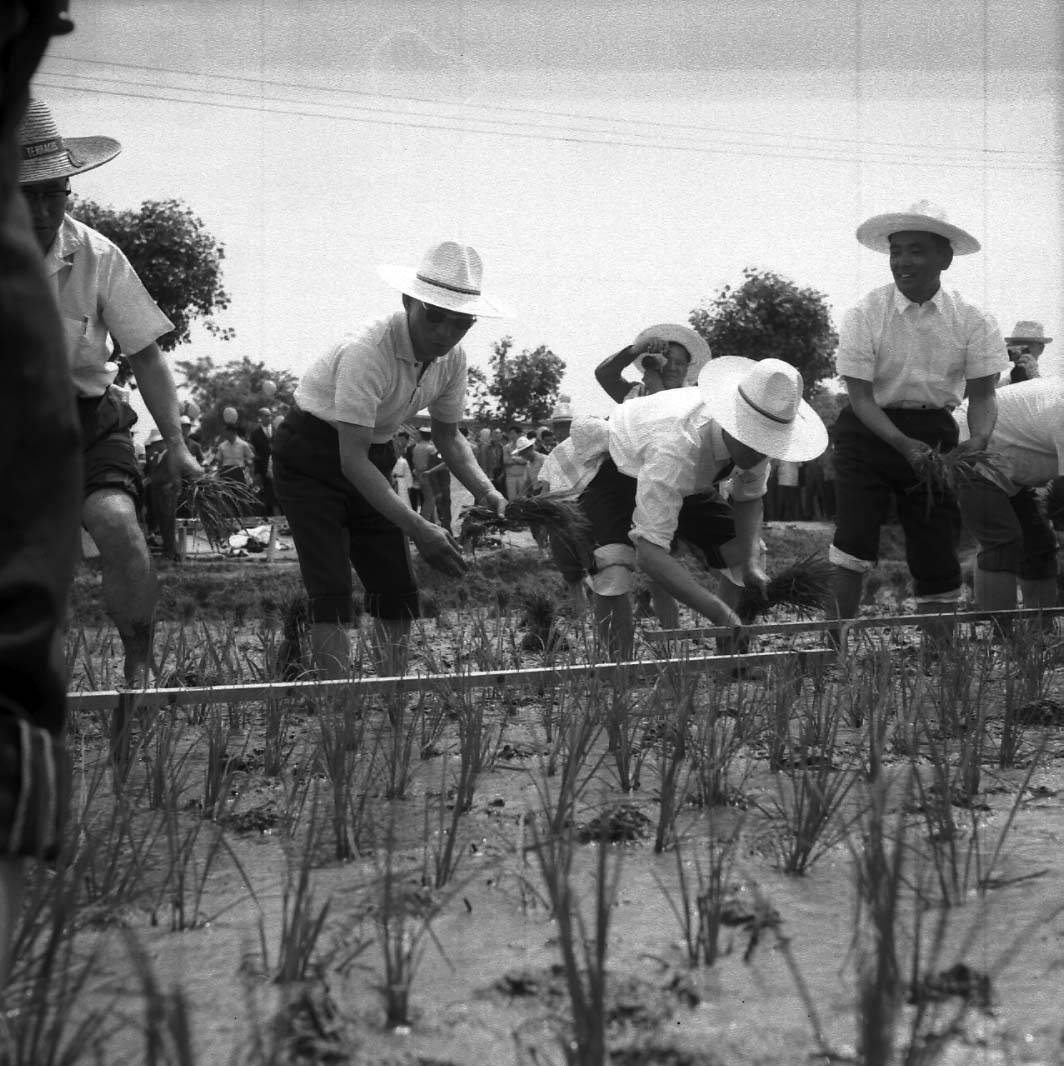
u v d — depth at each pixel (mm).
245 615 10148
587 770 4016
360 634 5602
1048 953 2305
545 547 7047
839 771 3879
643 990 2146
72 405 1679
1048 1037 1935
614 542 6402
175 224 21812
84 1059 1870
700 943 2305
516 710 4992
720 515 6590
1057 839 3121
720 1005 2094
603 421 6508
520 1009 2096
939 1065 1839
